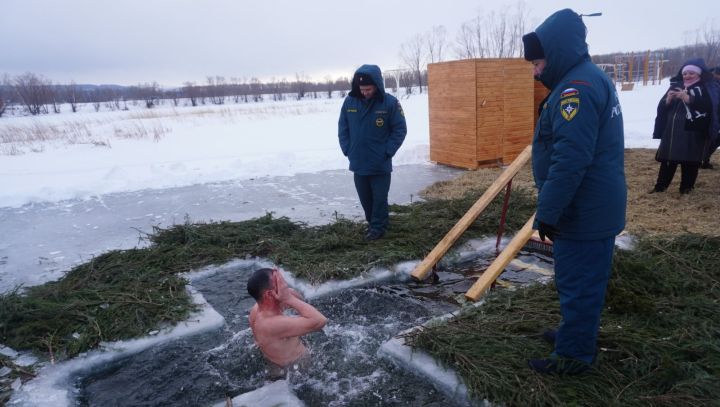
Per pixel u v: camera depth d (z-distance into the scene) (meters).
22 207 8.56
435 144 11.37
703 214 6.23
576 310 2.82
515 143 10.74
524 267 5.22
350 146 5.84
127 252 5.69
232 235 6.17
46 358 3.63
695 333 3.41
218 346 3.84
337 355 3.59
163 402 3.18
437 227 6.12
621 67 44.75
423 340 3.44
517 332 3.56
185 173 10.62
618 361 3.14
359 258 5.23
